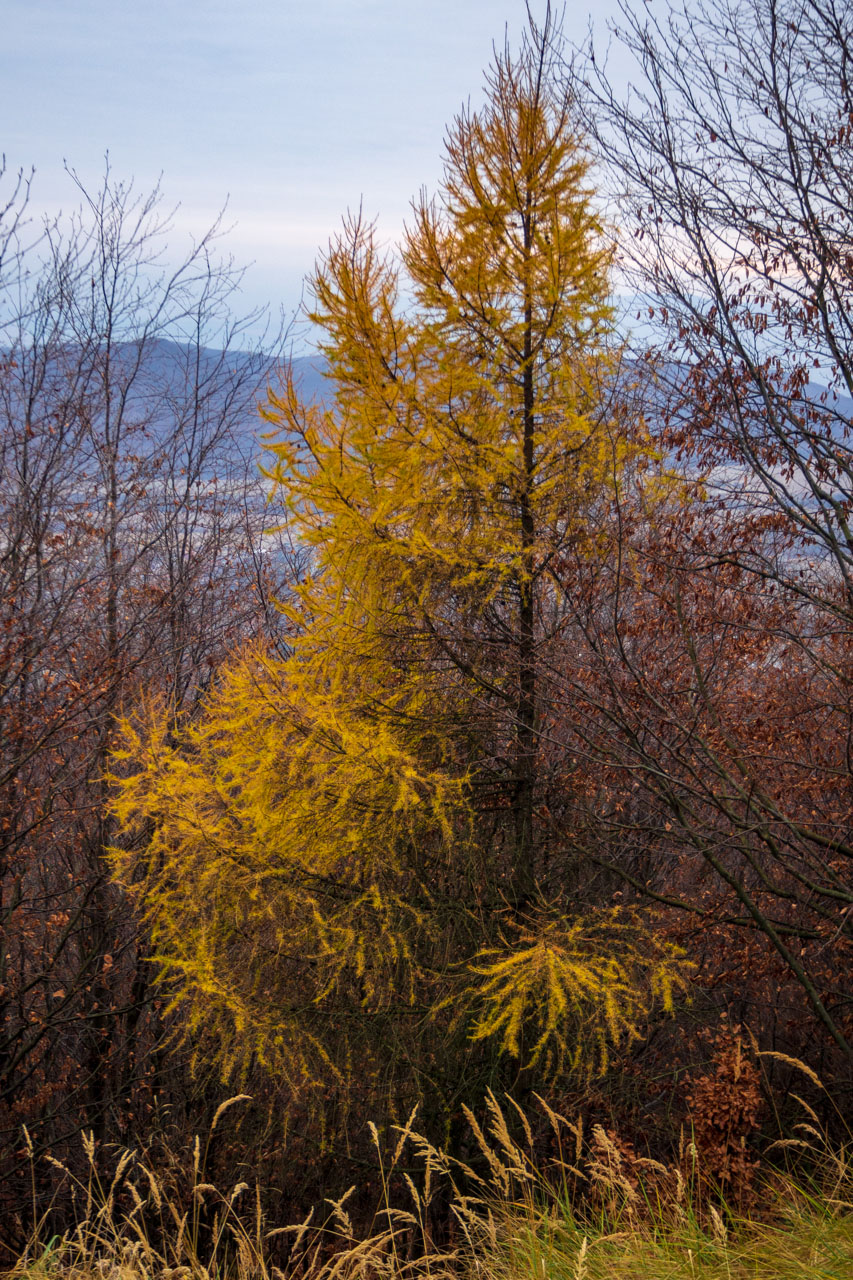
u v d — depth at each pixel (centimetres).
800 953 725
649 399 677
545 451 689
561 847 799
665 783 655
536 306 671
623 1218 390
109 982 998
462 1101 744
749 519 731
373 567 670
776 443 663
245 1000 666
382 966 688
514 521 676
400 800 625
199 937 662
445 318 680
